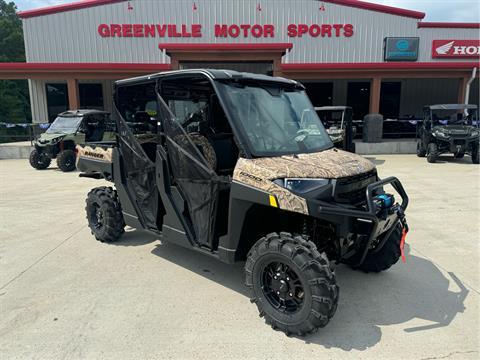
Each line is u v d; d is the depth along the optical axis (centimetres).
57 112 1908
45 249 470
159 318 309
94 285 370
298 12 1819
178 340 279
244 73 353
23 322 303
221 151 401
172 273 399
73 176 1036
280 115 348
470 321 305
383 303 335
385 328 295
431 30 1875
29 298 343
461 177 957
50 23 1764
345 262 343
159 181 381
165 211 390
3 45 3922
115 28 1781
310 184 278
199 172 339
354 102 2125
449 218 595
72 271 404
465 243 486
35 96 1798
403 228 333
